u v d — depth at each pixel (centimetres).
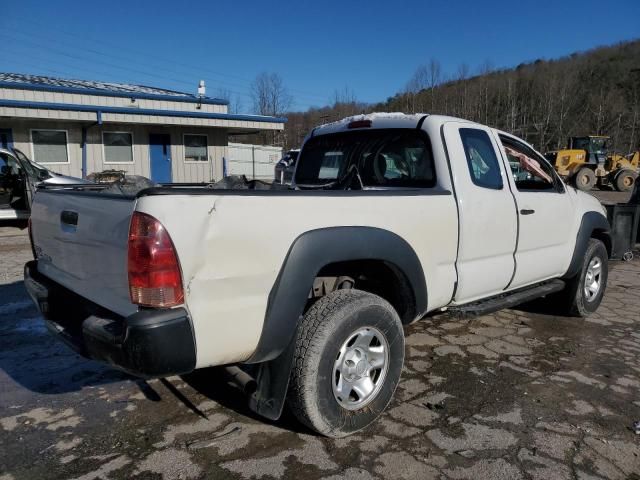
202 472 254
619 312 545
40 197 329
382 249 291
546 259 440
